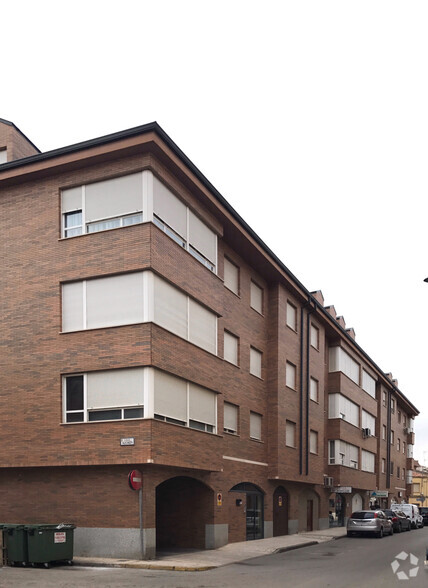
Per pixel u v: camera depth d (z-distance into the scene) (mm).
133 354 17734
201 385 20922
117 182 19141
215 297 22547
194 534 21734
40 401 18703
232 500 23812
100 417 17969
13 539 15992
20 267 19922
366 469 45531
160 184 19406
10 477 19109
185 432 19125
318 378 34750
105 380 18125
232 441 24172
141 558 16906
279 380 28609
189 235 21203
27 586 12570
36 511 18469
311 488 33812
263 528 26781
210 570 16156
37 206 20094
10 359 19422
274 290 29500
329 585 13336
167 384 18688
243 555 19766
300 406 31141
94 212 19312
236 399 24797
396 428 59531
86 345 18438
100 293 18625
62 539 16172
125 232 18484
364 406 45438
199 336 21234
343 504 41281
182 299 20109
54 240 19578
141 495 17172
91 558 17094
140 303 18000
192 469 20141
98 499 17766
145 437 17109
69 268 19125
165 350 18469
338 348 39188
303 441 31375
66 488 18250
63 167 19578
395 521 36000
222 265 24078
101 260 18672
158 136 18531
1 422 19094
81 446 17828
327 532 32438
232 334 25172
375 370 49531
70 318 18922
